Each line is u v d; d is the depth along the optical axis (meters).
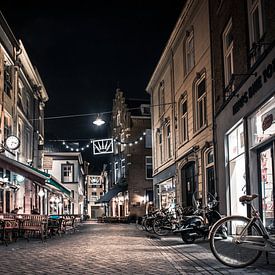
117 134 47.56
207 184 17.53
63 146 50.72
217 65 15.66
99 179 76.38
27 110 26.23
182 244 12.52
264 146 11.09
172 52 23.72
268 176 10.80
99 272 7.29
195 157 18.91
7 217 15.48
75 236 17.72
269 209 10.70
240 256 7.25
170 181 25.56
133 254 10.08
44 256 9.86
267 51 9.85
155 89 29.47
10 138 19.12
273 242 6.74
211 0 16.50
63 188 26.14
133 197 40.25
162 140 27.17
